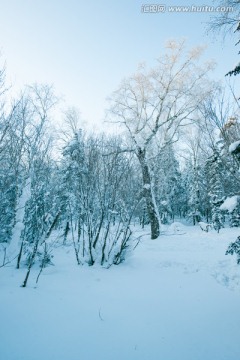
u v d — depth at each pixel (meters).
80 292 6.12
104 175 9.50
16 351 3.57
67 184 16.28
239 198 5.55
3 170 10.12
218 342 3.97
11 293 5.76
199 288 6.62
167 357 3.58
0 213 11.14
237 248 5.66
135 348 3.79
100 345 3.86
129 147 12.29
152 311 5.15
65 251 10.77
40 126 11.15
